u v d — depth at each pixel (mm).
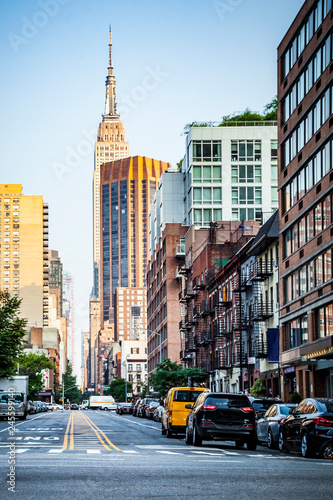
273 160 93125
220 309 72688
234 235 82500
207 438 25781
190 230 92062
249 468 16797
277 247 54094
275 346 52250
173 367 81625
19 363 135250
